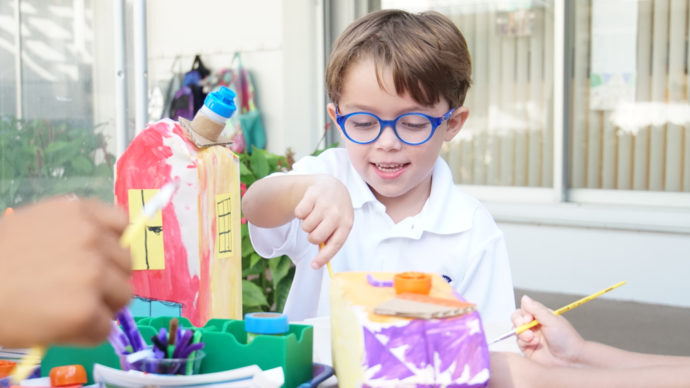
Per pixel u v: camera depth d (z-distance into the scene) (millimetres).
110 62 1972
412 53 1023
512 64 3576
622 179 3412
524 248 3535
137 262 895
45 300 261
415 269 1175
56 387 660
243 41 4098
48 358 722
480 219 1215
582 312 3131
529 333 785
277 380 599
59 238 284
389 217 1194
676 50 3266
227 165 979
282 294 2041
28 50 2080
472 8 3623
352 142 1083
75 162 2023
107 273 281
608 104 3406
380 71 1016
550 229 3467
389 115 1048
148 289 901
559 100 3439
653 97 3322
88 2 1993
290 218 978
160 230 890
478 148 3695
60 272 270
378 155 1066
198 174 893
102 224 302
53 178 2037
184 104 4090
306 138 3924
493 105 3639
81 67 2021
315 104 3896
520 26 3537
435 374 601
